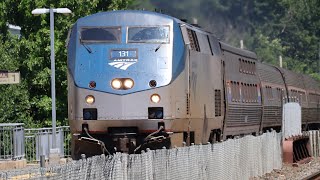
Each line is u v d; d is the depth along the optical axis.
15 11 85.12
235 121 69.56
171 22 51.28
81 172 28.80
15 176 26.06
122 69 50.06
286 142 72.50
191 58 53.41
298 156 77.75
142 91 49.72
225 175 50.53
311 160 80.56
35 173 25.91
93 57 50.59
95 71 50.31
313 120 120.00
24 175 26.06
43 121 84.06
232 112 68.06
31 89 84.06
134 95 49.66
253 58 81.50
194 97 54.28
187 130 53.00
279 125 95.69
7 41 82.19
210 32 62.75
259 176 60.56
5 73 54.59
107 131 50.03
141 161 35.59
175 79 50.53
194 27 56.84
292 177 61.91
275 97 91.50
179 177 41.03
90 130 50.16
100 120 49.78
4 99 73.69
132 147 50.12
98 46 50.69
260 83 82.94
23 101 78.31
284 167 70.62
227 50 68.06
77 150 51.34
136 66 50.16
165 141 50.50
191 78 53.41
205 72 57.66
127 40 50.69
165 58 50.47
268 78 89.25
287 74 103.06
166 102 49.84
